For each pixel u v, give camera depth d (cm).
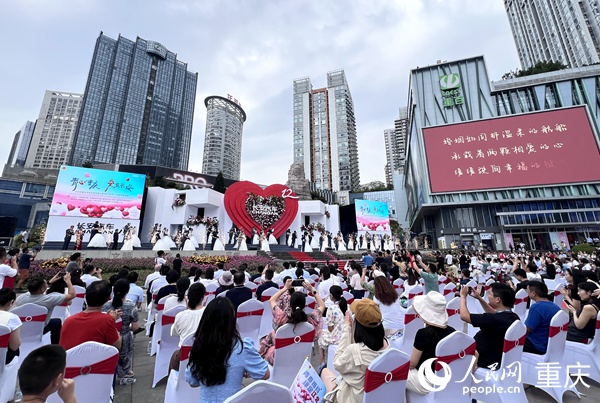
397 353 221
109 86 9525
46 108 10744
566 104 3719
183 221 2589
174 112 11038
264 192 2761
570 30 6831
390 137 14750
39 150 10375
